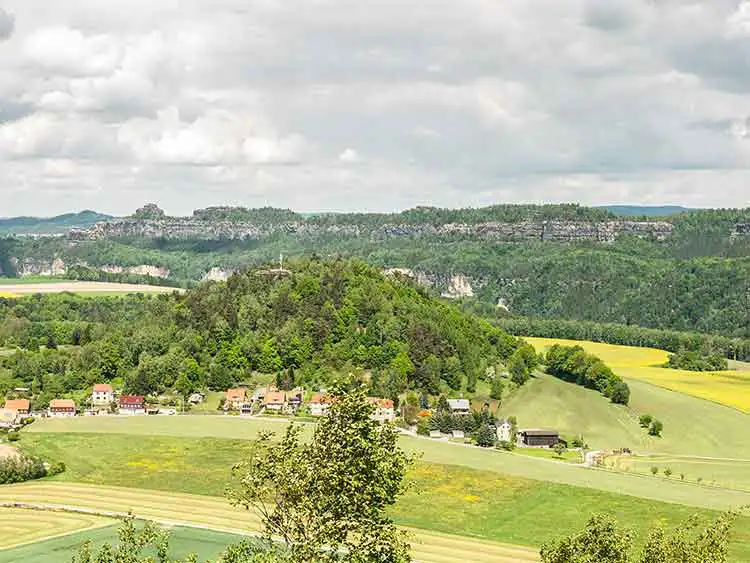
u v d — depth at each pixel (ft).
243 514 465.06
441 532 440.45
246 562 187.73
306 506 174.81
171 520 452.76
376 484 175.63
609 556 222.89
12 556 388.16
